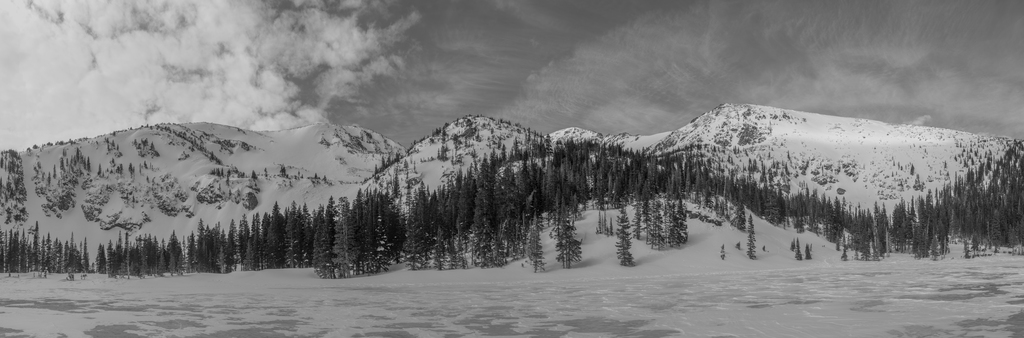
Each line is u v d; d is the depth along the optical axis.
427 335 33.25
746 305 47.78
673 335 31.92
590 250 166.12
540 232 178.38
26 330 35.56
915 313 39.03
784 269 141.50
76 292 91.25
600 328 35.44
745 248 181.25
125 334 33.69
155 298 68.69
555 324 37.66
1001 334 29.80
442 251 154.25
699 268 149.88
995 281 69.25
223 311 47.94
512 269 147.00
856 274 100.56
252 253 187.75
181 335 33.34
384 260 157.00
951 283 67.38
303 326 37.38
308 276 148.50
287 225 189.12
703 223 195.62
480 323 38.72
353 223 151.62
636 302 53.47
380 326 37.31
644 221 177.25
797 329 33.09
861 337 29.94
